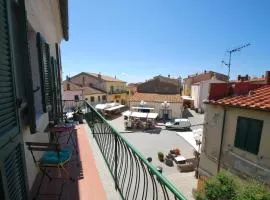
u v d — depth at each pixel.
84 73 51.62
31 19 3.88
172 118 36.97
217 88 11.38
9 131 2.02
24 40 2.80
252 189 6.59
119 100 52.00
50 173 4.03
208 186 7.34
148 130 28.69
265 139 8.49
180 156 17.75
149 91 50.09
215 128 11.08
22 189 2.42
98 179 3.84
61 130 4.81
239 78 28.66
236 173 9.79
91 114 7.18
